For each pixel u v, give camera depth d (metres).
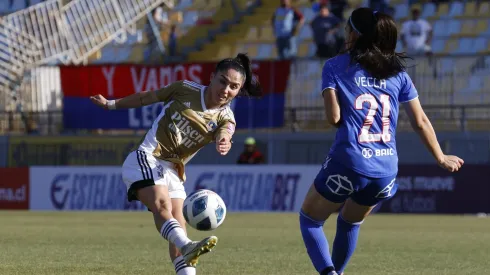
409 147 76.25
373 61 22.61
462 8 94.31
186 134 23.58
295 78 80.06
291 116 79.44
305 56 93.25
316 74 79.75
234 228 53.47
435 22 93.88
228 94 23.22
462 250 38.78
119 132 82.88
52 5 89.06
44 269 29.83
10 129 84.94
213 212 23.23
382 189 23.23
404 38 88.06
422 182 71.31
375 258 34.97
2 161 82.50
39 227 53.81
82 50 90.06
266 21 98.69
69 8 90.06
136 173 23.38
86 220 62.34
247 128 78.38
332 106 22.61
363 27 22.75
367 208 24.22
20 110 85.56
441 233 49.66
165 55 95.75
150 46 96.00
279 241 43.25
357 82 22.70
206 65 79.06
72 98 81.56
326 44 86.19
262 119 78.12
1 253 36.06
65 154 81.19
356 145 22.67
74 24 90.06
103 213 73.44
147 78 80.19
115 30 92.50
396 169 23.31
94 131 82.69
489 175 69.69
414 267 31.58
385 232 50.44
